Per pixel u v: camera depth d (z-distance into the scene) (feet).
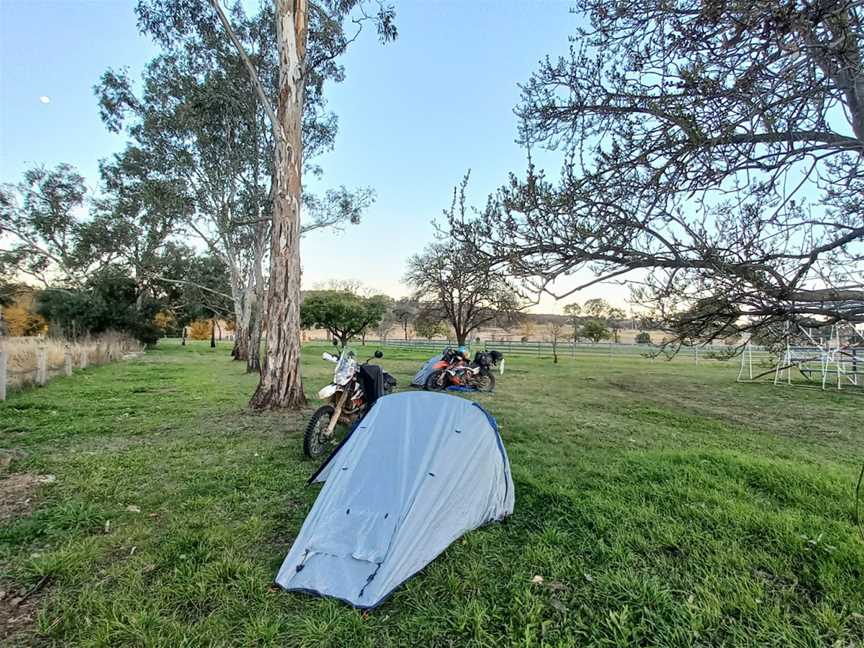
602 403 31.91
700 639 7.20
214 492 13.15
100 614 7.55
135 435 20.03
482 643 7.02
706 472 14.84
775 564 9.21
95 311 90.02
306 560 8.84
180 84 53.88
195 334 189.57
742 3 7.01
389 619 7.66
